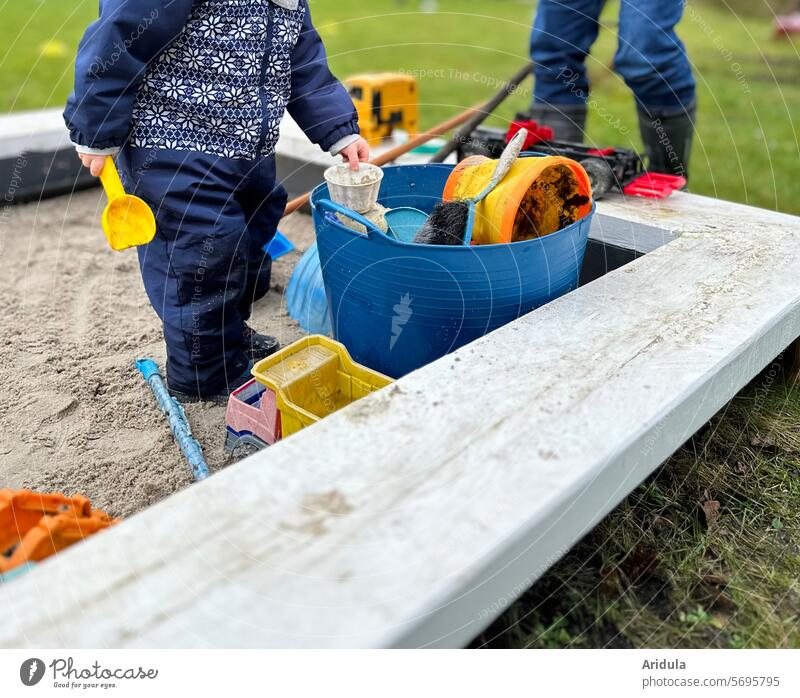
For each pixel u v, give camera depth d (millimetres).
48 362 1861
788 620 1218
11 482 1443
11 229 2676
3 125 2914
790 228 1812
